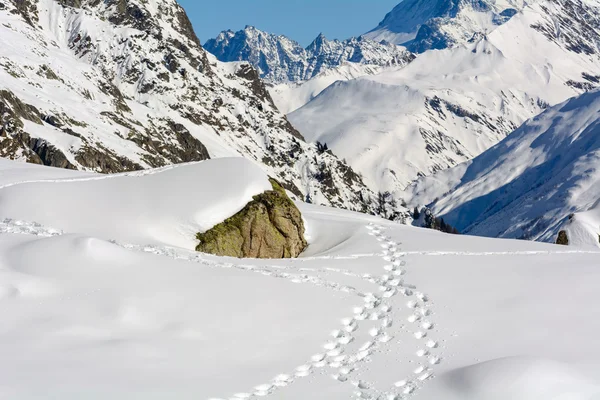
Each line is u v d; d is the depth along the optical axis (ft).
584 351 62.59
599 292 80.02
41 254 77.10
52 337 60.80
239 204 119.03
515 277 88.07
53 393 51.29
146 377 55.93
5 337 59.93
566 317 71.67
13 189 114.83
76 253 77.20
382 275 91.56
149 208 111.96
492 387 53.67
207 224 112.98
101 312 66.44
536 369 55.06
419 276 90.27
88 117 551.59
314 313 73.20
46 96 536.01
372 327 71.00
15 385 51.60
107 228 104.06
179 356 60.54
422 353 64.39
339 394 55.88
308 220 139.03
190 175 122.93
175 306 69.77
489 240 122.31
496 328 69.56
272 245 120.26
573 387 53.93
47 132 451.12
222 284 77.10
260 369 60.03
